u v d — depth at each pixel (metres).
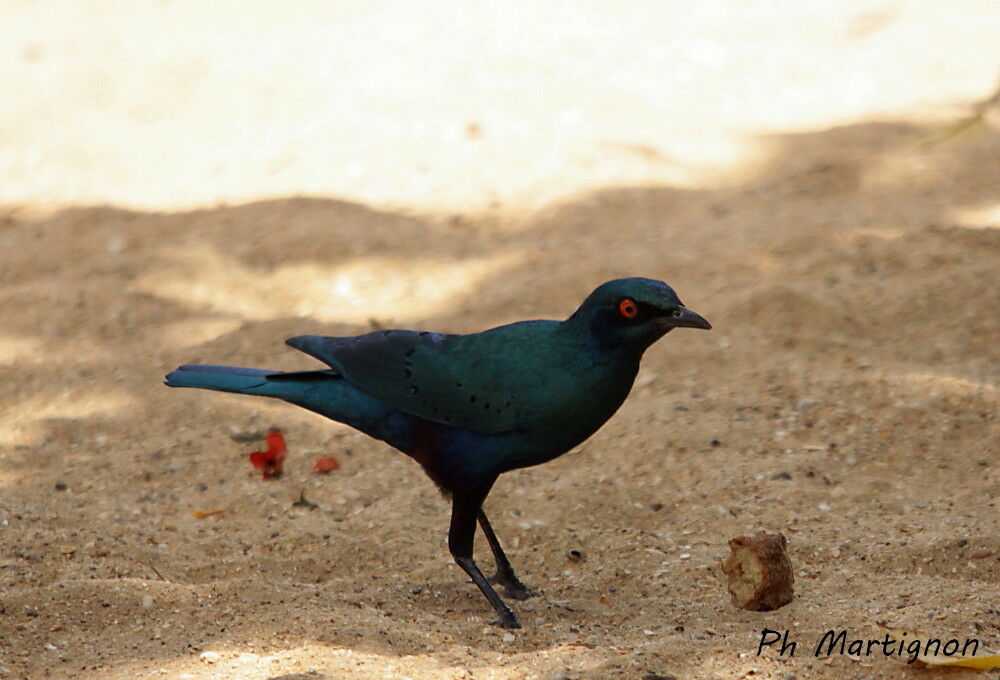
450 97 20.17
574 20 24.92
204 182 17.41
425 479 10.18
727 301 13.23
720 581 8.14
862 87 20.56
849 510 9.20
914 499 9.31
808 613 7.43
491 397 7.73
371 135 18.66
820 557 8.45
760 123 19.11
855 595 7.70
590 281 13.69
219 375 8.48
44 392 12.04
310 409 8.39
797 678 6.56
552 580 8.50
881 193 16.14
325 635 7.11
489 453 7.84
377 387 8.07
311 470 10.42
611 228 15.33
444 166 17.39
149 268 14.55
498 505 9.69
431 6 26.36
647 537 8.96
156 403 11.77
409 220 15.72
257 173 17.56
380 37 23.75
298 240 15.04
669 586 8.12
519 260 14.45
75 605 7.54
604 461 10.22
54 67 23.03
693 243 14.73
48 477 10.32
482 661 6.84
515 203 16.17
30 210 16.77
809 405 10.91
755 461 9.98
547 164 17.28
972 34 22.84
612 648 7.07
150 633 7.20
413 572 8.61
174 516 9.62
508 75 21.27
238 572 8.57
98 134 19.50
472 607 8.01
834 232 14.70
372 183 16.94
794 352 12.14
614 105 19.81
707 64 21.95
